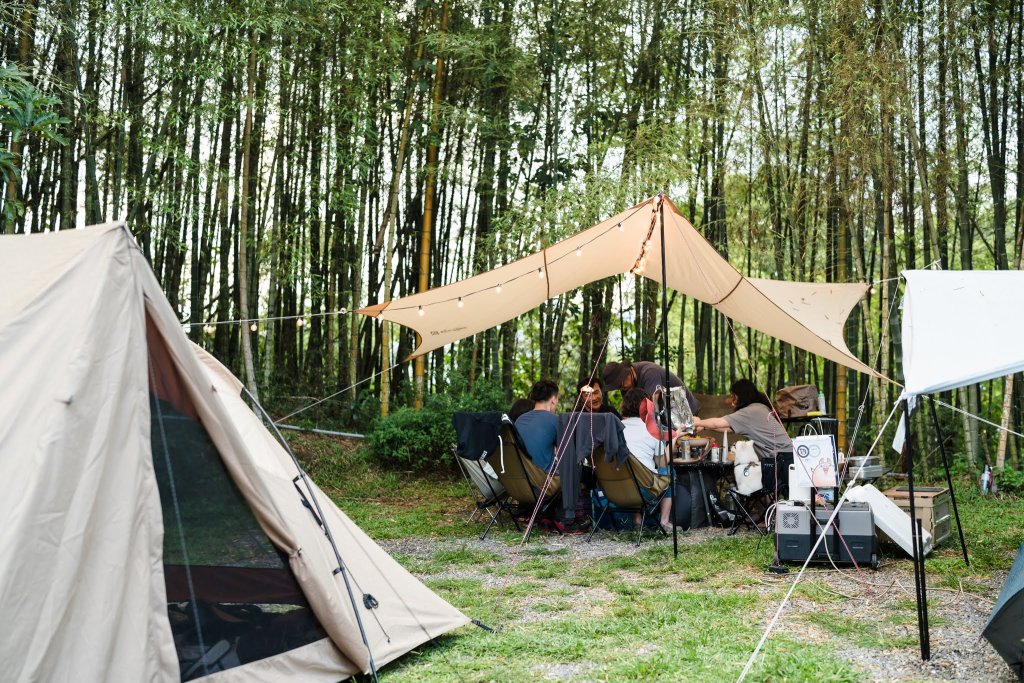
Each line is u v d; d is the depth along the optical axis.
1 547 1.99
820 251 8.98
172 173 8.88
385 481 8.66
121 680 2.17
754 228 8.92
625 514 6.08
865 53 7.55
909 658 2.99
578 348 10.53
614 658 3.05
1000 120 7.68
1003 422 7.25
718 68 9.02
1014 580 2.87
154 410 2.47
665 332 5.17
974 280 3.59
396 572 3.38
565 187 9.03
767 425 6.07
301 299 10.16
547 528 6.16
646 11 9.64
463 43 8.86
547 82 9.73
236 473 2.59
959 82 7.56
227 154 9.37
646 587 4.25
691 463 5.87
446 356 10.59
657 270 6.80
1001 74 7.58
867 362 8.32
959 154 7.63
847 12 7.63
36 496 2.06
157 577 2.32
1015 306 3.38
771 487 5.83
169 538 2.46
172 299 9.24
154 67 8.29
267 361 10.05
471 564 4.95
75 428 2.19
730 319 7.42
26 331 2.29
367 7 8.93
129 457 2.31
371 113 9.29
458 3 9.74
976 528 5.68
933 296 3.49
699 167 9.40
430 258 10.23
